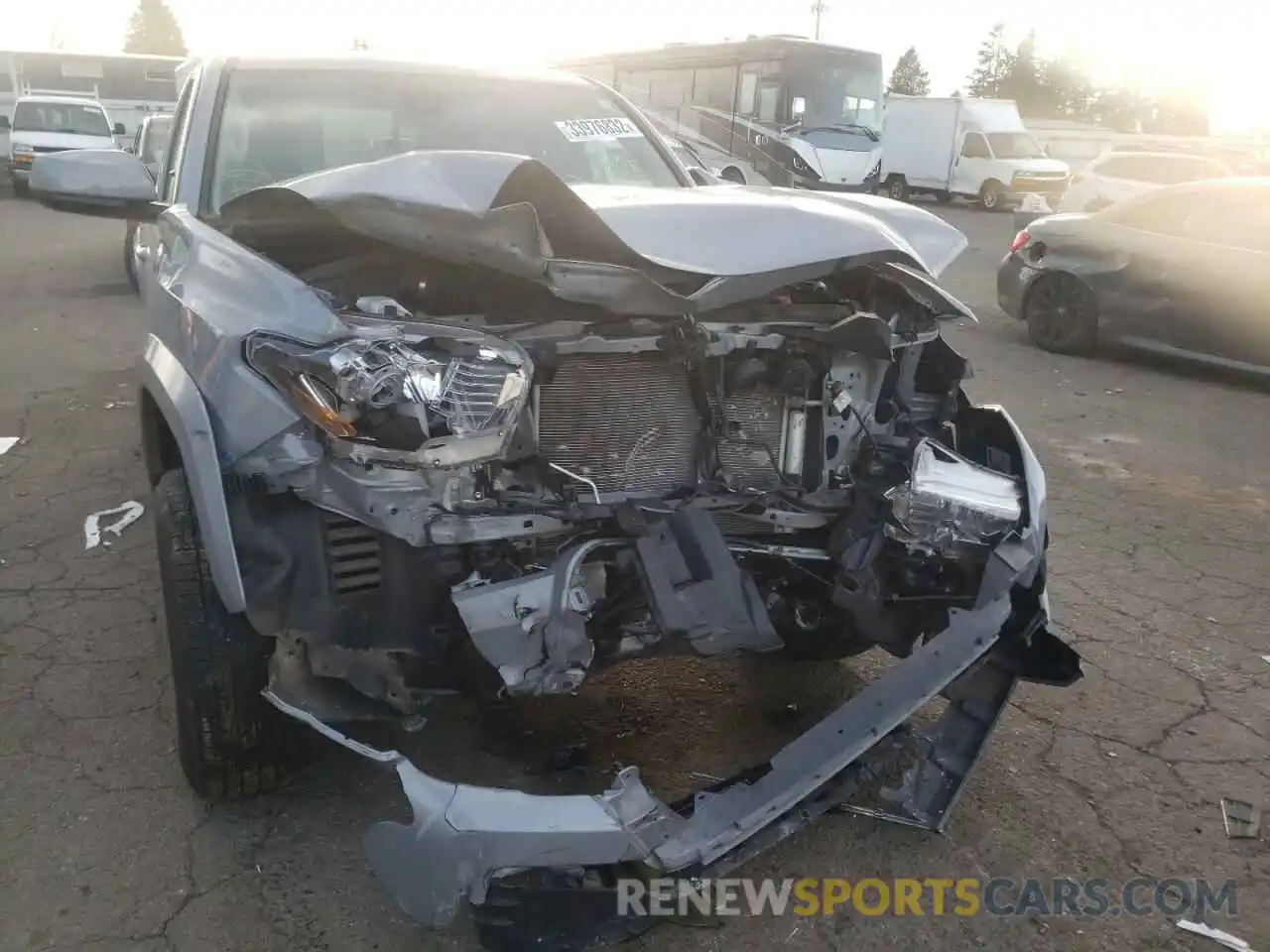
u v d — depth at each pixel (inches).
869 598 112.7
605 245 101.9
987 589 108.3
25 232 636.1
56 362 306.0
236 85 154.5
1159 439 263.4
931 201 1077.8
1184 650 153.6
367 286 109.6
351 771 118.8
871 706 100.4
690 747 125.2
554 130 165.3
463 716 129.0
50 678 136.9
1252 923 101.0
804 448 116.2
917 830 113.1
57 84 1130.7
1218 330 314.5
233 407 95.1
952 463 115.2
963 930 99.6
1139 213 339.0
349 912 98.6
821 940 97.9
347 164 150.7
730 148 818.8
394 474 92.4
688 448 111.4
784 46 765.3
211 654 101.8
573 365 104.3
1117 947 98.0
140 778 116.9
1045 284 361.4
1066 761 126.0
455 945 95.2
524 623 93.3
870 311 120.2
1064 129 1344.7
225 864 104.0
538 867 84.0
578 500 103.2
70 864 103.5
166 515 105.3
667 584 100.3
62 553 175.5
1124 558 186.4
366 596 96.7
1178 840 112.5
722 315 112.1
